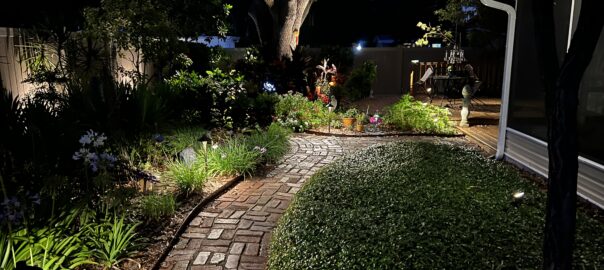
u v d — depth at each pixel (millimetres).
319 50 14250
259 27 14328
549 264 1859
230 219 4191
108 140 5027
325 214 3488
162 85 7695
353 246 2848
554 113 1783
